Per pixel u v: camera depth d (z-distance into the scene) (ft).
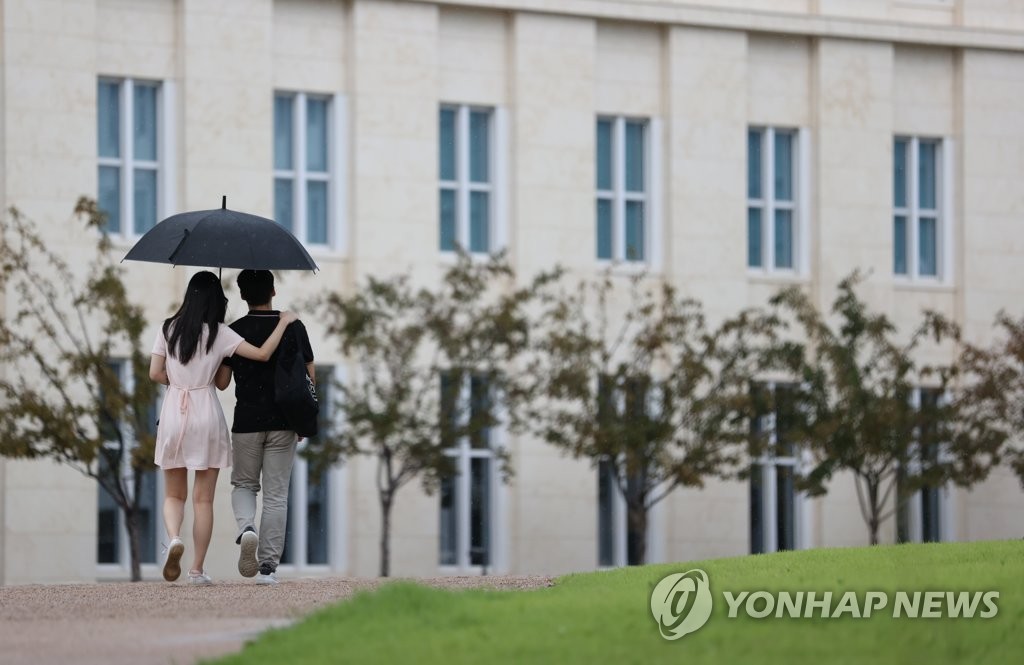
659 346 257.75
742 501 290.97
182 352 112.06
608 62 288.71
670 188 289.94
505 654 74.08
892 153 305.94
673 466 254.47
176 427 112.16
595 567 282.36
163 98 261.44
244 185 263.70
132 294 258.37
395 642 77.92
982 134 312.29
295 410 111.96
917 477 269.85
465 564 274.77
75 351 252.21
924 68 310.65
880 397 267.59
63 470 251.80
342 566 266.77
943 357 307.78
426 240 273.95
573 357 256.52
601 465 285.84
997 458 272.10
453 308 250.78
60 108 253.85
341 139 271.28
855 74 302.45
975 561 115.85
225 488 256.32
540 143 281.74
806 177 300.40
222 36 263.08
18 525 249.55
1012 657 76.33
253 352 112.06
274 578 115.44
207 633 87.04
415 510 271.28
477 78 280.51
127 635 86.43
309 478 245.86
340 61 272.10
